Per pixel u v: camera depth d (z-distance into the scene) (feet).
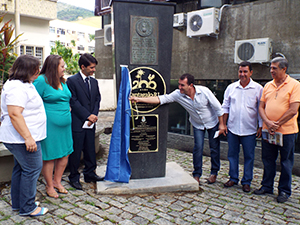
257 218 9.55
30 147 8.30
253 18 15.03
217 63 16.72
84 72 11.21
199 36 16.85
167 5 11.42
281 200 10.89
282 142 10.67
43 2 44.32
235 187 12.47
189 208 10.17
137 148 11.97
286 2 13.82
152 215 9.50
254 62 14.44
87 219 9.04
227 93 12.66
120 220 9.05
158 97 11.68
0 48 14.26
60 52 90.84
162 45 11.63
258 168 15.43
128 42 11.23
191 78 11.58
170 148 19.40
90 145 11.68
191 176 12.64
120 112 11.19
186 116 18.60
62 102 10.03
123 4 10.96
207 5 17.53
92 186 11.84
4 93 8.17
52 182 10.94
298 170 14.23
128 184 11.56
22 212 8.98
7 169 11.95
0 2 39.14
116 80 11.28
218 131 12.29
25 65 8.23
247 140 11.88
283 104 10.62
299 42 13.61
